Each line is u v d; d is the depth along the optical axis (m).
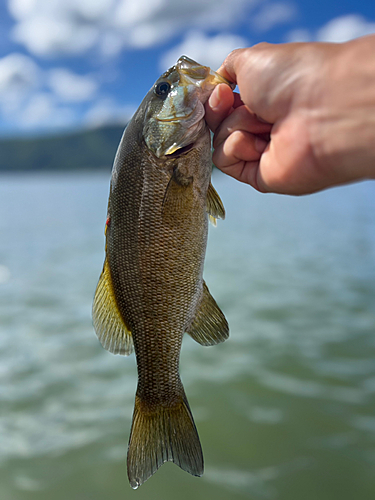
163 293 0.29
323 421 0.91
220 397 1.01
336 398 0.99
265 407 0.97
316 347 1.28
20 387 1.06
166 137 0.28
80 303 1.86
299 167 0.20
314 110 0.19
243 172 0.25
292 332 1.41
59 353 1.27
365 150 0.17
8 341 1.38
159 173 0.28
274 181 0.22
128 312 0.31
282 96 0.20
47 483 0.75
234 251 3.23
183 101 0.28
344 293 1.89
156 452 0.30
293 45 0.20
